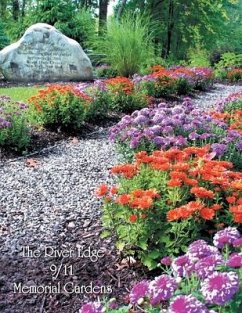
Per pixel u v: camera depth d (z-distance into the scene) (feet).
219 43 76.23
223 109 24.57
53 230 12.36
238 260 6.15
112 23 43.93
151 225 9.80
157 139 14.25
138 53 42.24
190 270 6.44
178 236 9.46
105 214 11.00
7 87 36.60
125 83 28.48
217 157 14.24
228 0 89.20
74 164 18.35
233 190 10.40
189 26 70.03
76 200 14.43
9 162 18.57
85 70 41.16
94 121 25.52
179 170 10.36
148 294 6.16
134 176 11.24
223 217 10.27
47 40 40.27
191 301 5.34
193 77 37.70
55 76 40.91
